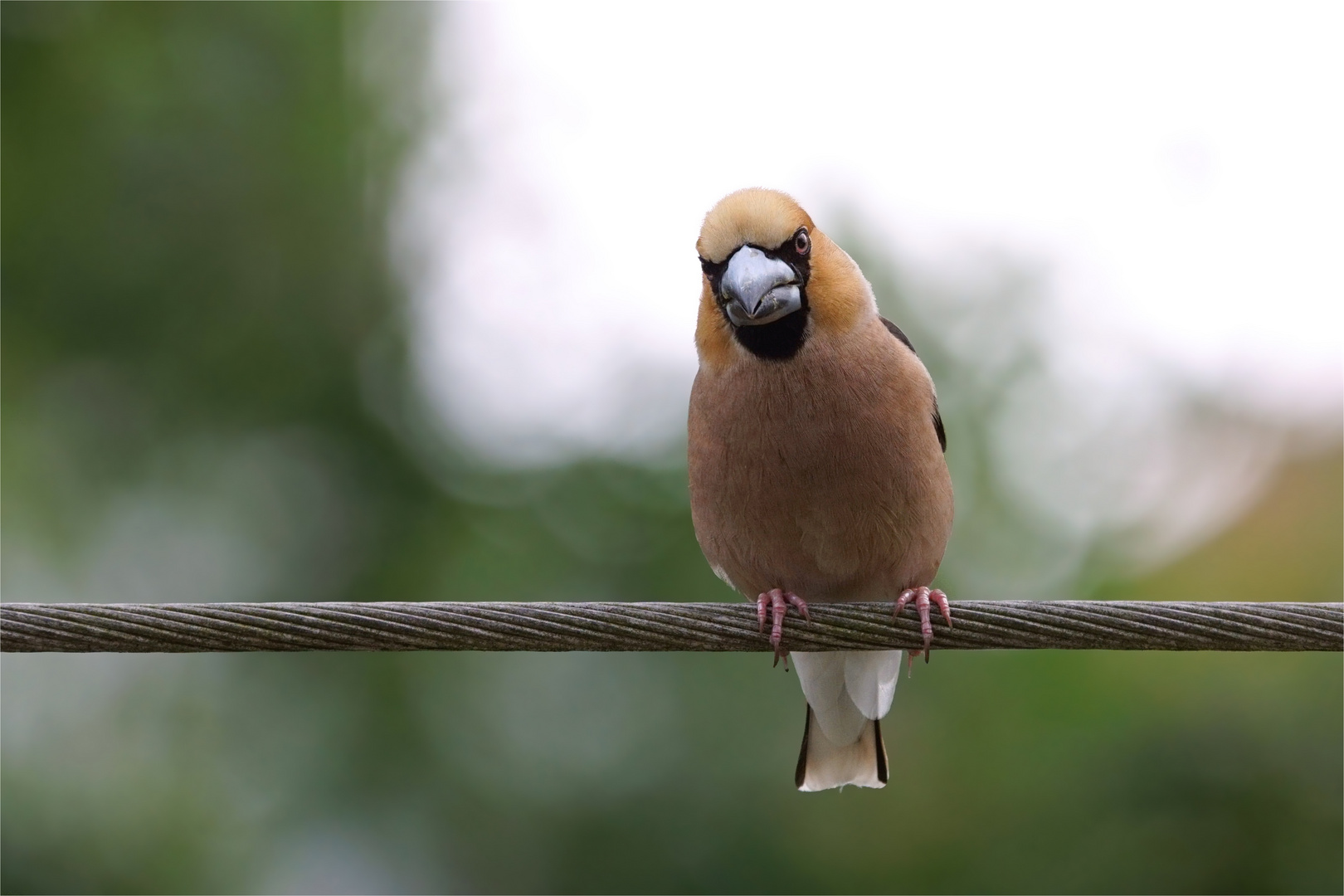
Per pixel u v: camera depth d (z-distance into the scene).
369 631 6.68
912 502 8.09
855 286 8.17
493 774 13.76
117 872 12.80
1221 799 12.55
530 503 15.72
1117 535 15.05
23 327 15.89
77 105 16.34
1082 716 13.07
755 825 13.05
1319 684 12.69
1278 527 15.61
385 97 17.55
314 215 16.81
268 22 16.84
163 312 16.34
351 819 13.74
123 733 13.50
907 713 13.41
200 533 15.79
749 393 7.99
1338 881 12.19
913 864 12.89
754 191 8.22
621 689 13.86
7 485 14.95
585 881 13.21
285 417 16.50
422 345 17.16
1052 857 12.64
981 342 15.34
